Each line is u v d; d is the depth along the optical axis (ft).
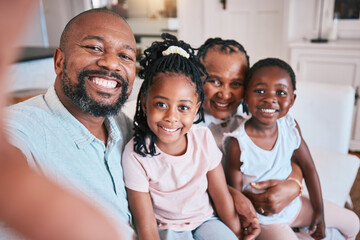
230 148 3.48
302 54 8.66
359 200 6.28
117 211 2.57
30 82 5.55
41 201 0.55
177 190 2.88
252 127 3.49
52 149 2.27
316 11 9.20
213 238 2.81
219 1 11.03
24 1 0.45
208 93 3.52
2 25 0.44
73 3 15.46
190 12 11.75
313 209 3.74
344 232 3.98
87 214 0.59
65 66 2.37
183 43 2.96
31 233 0.54
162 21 18.33
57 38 15.99
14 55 0.46
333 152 5.23
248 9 10.62
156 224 2.79
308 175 3.77
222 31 11.30
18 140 1.94
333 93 5.18
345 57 8.13
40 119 2.29
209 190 3.11
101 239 0.59
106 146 2.71
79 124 2.43
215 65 3.41
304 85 5.42
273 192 3.36
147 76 2.77
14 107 2.26
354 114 8.41
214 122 3.83
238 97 3.56
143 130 2.87
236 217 3.14
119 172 2.75
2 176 0.52
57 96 2.47
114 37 2.38
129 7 20.04
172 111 2.65
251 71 3.40
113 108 2.48
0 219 0.53
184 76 2.67
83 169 2.39
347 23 8.89
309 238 3.69
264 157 3.44
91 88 2.38
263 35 10.64
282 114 3.36
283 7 9.91
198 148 2.97
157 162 2.86
